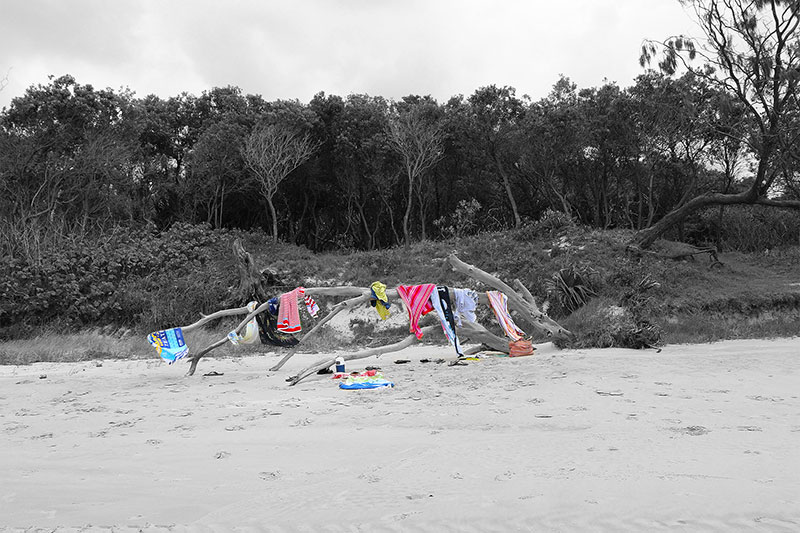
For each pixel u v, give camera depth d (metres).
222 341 15.25
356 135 42.34
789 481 5.10
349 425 8.38
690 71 24.14
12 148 33.03
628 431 7.35
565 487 5.11
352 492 5.29
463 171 45.34
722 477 5.26
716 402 9.19
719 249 38.69
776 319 22.30
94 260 29.45
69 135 33.97
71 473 6.23
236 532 4.45
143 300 27.67
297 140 39.66
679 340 19.30
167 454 6.96
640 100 37.62
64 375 15.44
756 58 22.84
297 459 6.59
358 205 45.06
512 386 11.40
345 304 15.88
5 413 9.99
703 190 41.44
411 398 10.45
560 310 23.34
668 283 24.83
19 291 26.53
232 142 39.12
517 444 6.87
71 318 27.02
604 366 13.77
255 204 46.25
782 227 39.56
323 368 14.20
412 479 5.63
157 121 41.66
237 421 8.90
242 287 27.91
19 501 5.29
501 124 40.91
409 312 16.08
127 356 20.47
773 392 10.03
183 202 41.66
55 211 34.47
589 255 27.72
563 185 43.22
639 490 4.94
